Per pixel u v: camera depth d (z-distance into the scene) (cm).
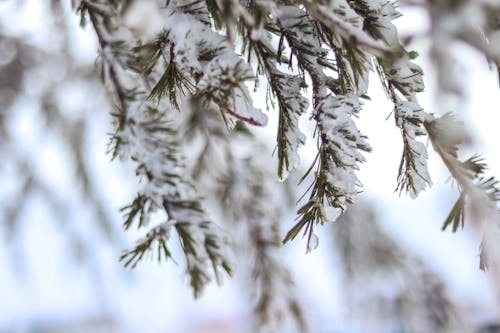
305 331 101
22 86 139
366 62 40
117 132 43
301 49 41
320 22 41
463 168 41
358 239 135
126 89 44
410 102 41
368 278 136
